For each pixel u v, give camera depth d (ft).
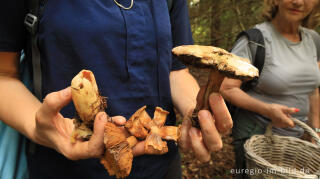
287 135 2.54
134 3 1.30
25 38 1.23
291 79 2.25
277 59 2.26
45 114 0.91
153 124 1.13
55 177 1.34
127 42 1.27
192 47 0.97
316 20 2.48
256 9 4.68
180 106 1.49
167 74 1.47
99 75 1.25
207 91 1.05
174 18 1.63
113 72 1.27
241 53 2.32
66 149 0.98
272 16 2.39
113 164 0.97
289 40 2.31
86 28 1.17
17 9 1.11
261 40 2.27
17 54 1.22
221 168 3.58
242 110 2.50
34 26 1.15
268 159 2.38
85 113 0.96
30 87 1.36
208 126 0.98
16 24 1.13
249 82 2.39
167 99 1.51
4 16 1.08
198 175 3.44
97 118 0.92
